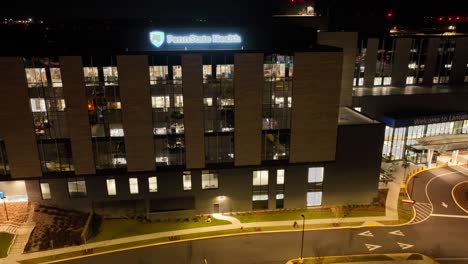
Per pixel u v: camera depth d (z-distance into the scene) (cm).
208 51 5312
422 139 8081
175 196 6038
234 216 6116
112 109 5406
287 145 5947
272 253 5162
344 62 7788
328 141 6022
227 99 5544
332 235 5572
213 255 5125
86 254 5119
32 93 5191
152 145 5641
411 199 6612
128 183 5891
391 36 8781
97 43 6291
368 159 6247
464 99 8550
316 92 5709
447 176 7531
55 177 5656
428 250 5206
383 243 5372
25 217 5666
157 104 5459
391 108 8250
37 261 4953
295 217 6084
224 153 5834
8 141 5378
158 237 5538
